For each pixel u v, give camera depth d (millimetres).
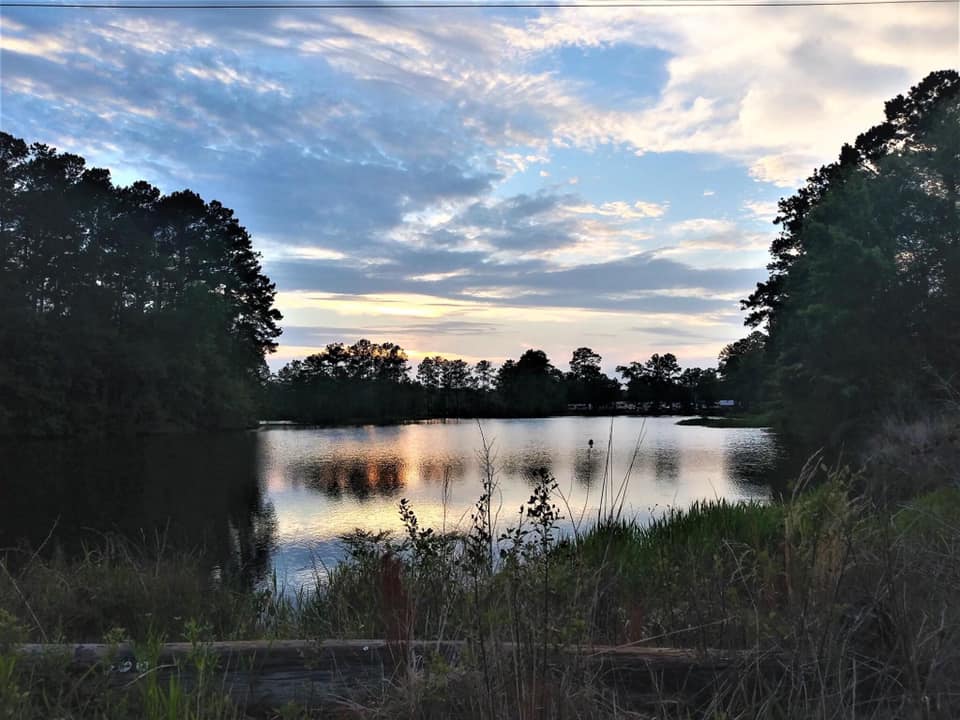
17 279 52812
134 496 21156
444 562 3682
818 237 32219
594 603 2809
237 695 2607
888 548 2672
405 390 122875
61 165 58906
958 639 2520
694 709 2479
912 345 25578
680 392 122812
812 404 31141
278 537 14156
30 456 36500
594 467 26594
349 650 2893
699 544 6402
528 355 134750
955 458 5172
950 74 38344
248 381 77875
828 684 2426
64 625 5117
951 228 26969
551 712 2178
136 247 61562
